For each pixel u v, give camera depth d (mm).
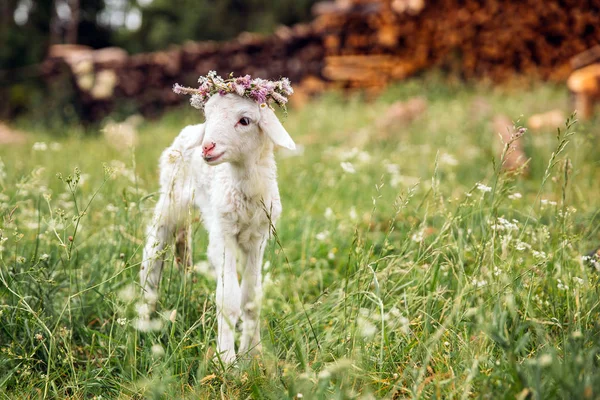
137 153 8734
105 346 3475
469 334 3184
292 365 3082
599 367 2682
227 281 3416
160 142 10344
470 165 7125
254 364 3059
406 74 13633
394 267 3670
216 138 3227
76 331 3645
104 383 3111
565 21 12500
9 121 16062
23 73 17375
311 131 10273
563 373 2449
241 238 3584
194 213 4070
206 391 2982
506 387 2609
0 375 3227
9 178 6035
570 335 2727
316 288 4344
